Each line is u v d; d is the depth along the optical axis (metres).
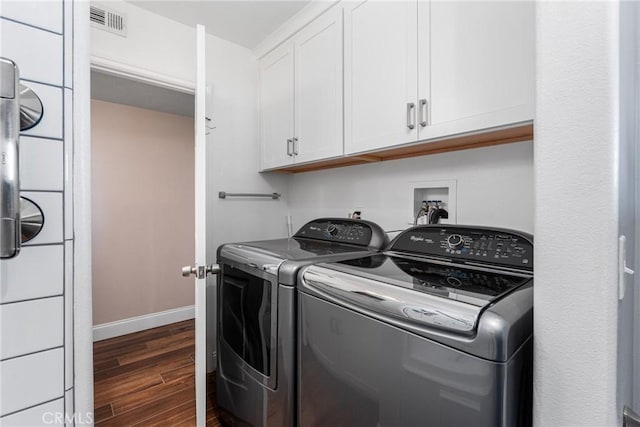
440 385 0.68
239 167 2.29
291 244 1.64
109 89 2.45
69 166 0.56
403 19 1.35
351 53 1.60
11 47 0.50
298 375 1.10
